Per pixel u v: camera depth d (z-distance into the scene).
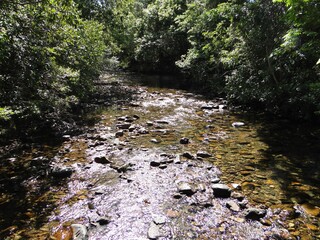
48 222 3.73
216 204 4.14
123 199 4.32
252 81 10.92
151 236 3.41
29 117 7.50
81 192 4.54
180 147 6.64
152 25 26.75
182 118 9.68
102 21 16.23
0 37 4.42
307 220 3.69
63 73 8.24
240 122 8.87
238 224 3.64
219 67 14.96
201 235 3.44
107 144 6.88
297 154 6.14
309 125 8.46
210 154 6.11
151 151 6.37
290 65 9.54
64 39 6.08
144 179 4.97
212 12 12.42
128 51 30.75
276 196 4.32
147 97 14.33
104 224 3.69
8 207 4.12
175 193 4.46
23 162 5.82
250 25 10.42
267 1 9.91
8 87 5.68
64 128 8.32
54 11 5.01
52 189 4.66
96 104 12.38
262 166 5.49
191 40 18.41
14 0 4.65
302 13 5.94
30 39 5.26
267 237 3.37
